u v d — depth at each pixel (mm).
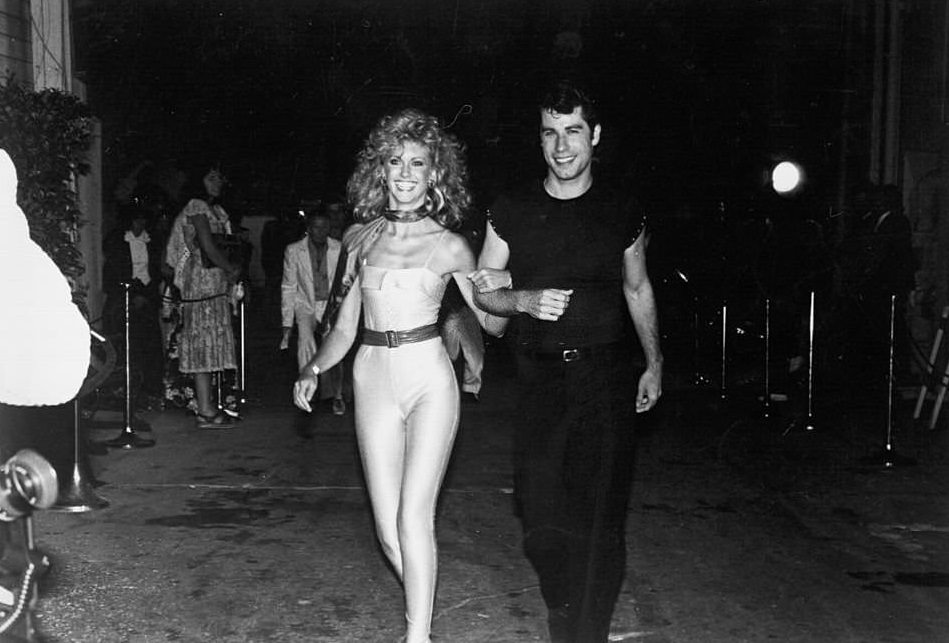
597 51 21109
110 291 11703
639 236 5020
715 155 19641
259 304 27547
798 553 6934
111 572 6402
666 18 20844
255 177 28688
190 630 5559
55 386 3217
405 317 5012
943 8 13938
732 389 13805
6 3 10961
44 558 3270
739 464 9484
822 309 13047
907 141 14914
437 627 5641
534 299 4664
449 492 8406
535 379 4957
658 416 11859
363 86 26734
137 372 11180
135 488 8430
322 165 28484
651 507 8023
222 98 24578
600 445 4898
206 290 10648
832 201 16859
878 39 15531
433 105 26094
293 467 9234
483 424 11398
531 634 5559
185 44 20516
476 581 6340
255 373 15836
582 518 4914
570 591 4930
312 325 11250
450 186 5145
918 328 13578
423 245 5047
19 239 3199
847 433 10898
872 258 12523
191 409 11586
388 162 5070
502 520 7629
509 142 24859
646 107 20734
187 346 10703
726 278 15633
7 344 3178
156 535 7168
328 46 26359
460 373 13227
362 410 5066
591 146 4980
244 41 24047
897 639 5523
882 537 7297
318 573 6449
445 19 25406
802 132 17453
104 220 14688
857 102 16312
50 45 11539
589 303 4930
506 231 5031
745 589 6250
